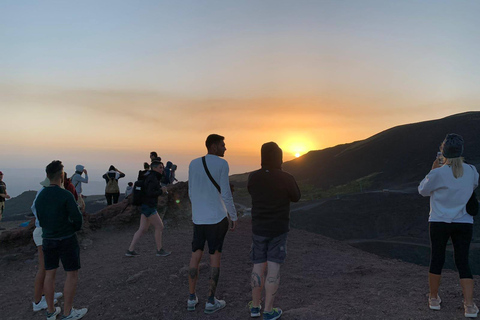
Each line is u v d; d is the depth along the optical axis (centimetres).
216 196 420
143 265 613
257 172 388
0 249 734
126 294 488
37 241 462
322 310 399
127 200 1016
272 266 370
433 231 370
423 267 590
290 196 373
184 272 547
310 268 605
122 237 868
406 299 420
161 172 676
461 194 349
